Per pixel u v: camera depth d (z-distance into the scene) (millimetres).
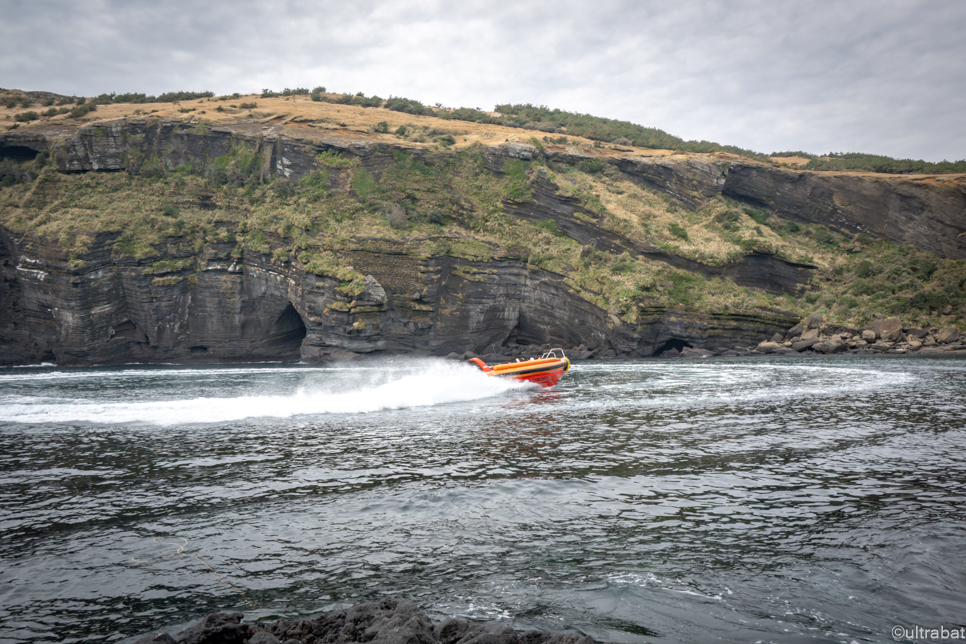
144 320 53156
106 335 51938
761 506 7785
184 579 5664
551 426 14773
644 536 6680
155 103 87875
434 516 7512
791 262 57781
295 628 4434
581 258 57719
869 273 57438
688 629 4523
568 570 5723
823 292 56125
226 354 56844
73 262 49062
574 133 90000
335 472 10047
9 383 31000
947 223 59469
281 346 59688
